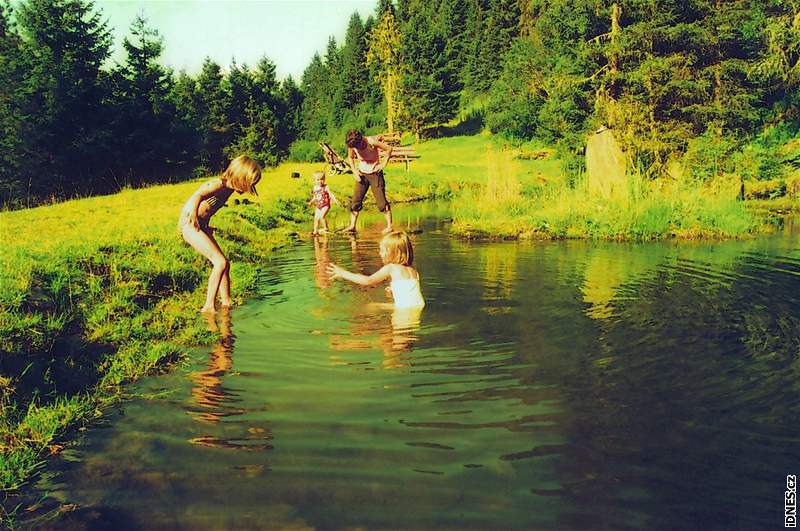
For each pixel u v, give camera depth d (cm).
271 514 256
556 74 3194
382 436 327
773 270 805
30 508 271
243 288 712
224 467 299
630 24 2889
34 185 2931
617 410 357
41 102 3031
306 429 338
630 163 1662
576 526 246
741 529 243
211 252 632
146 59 3959
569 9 2953
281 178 2883
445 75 7338
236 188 678
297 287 729
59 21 3119
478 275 781
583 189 1489
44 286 570
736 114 2819
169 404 384
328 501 266
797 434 324
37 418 366
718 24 2828
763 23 3019
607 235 1213
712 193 1492
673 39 2706
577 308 596
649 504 262
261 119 6806
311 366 440
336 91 10438
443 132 7456
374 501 265
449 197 2675
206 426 347
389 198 2470
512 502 263
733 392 381
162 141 3688
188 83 6206
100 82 3347
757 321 541
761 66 2881
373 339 502
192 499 271
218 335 530
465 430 333
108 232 923
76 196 2836
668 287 696
